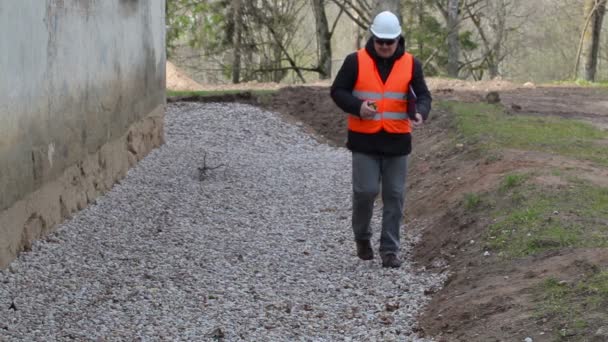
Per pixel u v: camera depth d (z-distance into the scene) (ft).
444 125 43.50
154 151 43.62
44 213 27.27
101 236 28.55
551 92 61.77
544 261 20.84
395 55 23.99
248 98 60.75
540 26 125.08
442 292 21.91
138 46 40.24
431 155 38.50
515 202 25.89
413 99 23.73
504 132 37.99
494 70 117.70
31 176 25.96
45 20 26.91
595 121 44.83
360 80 23.89
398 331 19.79
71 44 29.76
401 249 27.30
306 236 29.73
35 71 26.09
